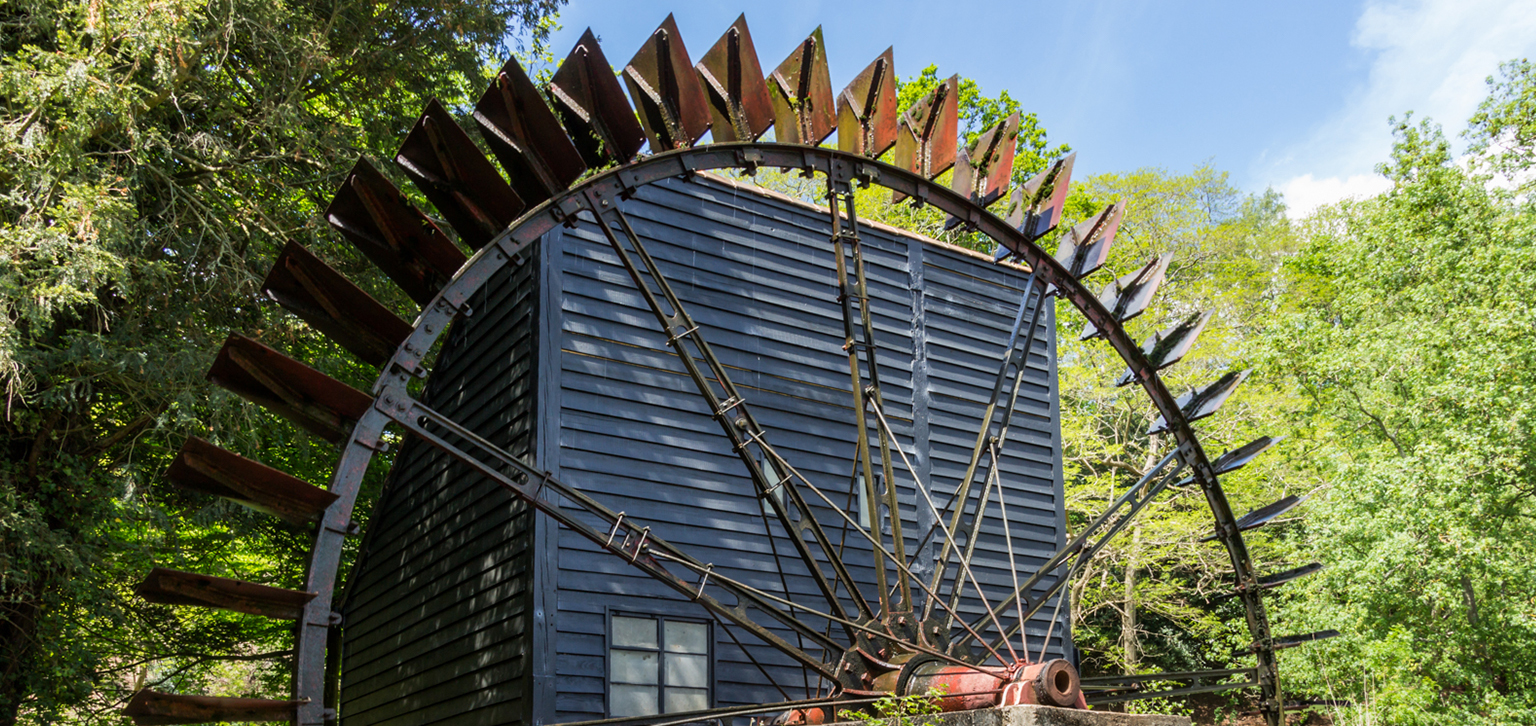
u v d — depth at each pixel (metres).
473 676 8.70
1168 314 28.06
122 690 13.06
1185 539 19.92
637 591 8.64
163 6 9.58
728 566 9.16
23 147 8.97
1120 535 19.95
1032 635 11.07
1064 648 11.27
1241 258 33.25
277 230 11.40
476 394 9.86
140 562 11.58
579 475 8.61
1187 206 33.28
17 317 9.09
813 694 9.34
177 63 10.27
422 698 9.62
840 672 7.05
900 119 9.27
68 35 9.49
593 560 8.48
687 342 9.54
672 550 6.74
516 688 7.98
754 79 8.04
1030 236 9.32
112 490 10.13
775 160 8.08
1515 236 15.55
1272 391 21.41
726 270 9.98
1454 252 16.52
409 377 6.31
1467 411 15.23
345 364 13.53
